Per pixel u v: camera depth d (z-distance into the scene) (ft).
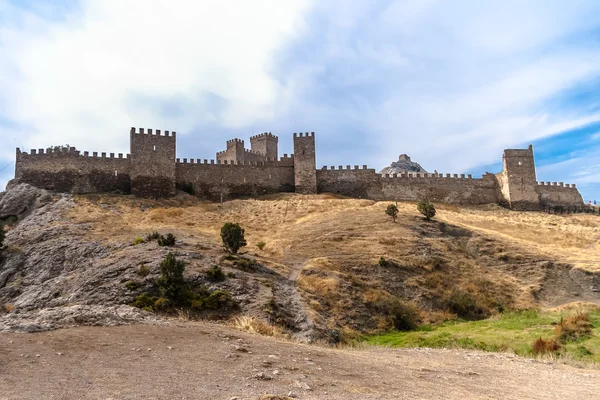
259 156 376.68
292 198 262.88
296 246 173.27
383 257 154.92
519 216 266.77
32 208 213.87
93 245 151.74
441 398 37.99
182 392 32.60
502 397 40.52
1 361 38.24
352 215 217.56
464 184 300.81
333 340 98.07
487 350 87.40
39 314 59.82
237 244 144.56
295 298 119.24
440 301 136.87
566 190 304.30
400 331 118.93
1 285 144.36
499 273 162.61
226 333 61.62
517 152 297.74
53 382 33.22
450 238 187.93
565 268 162.20
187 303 104.12
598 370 62.64
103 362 40.32
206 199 264.31
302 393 35.04
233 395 32.73
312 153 286.05
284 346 58.03
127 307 72.54
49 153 237.04
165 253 133.39
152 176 245.45
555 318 116.57
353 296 128.36
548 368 61.16
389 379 44.45
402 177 295.07
